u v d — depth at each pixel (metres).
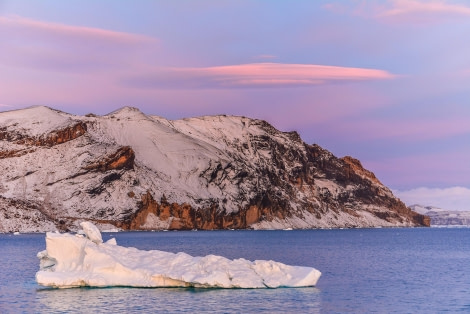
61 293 58.47
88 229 62.59
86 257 61.28
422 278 79.06
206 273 60.09
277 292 58.91
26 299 56.28
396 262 108.62
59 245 61.94
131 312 50.56
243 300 55.09
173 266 61.69
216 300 54.91
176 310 51.16
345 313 52.03
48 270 62.53
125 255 62.88
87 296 56.66
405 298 60.66
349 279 77.31
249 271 61.81
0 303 54.62
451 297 61.47
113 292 58.31
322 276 81.31
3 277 76.25
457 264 104.00
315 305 54.09
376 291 65.38
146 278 60.41
